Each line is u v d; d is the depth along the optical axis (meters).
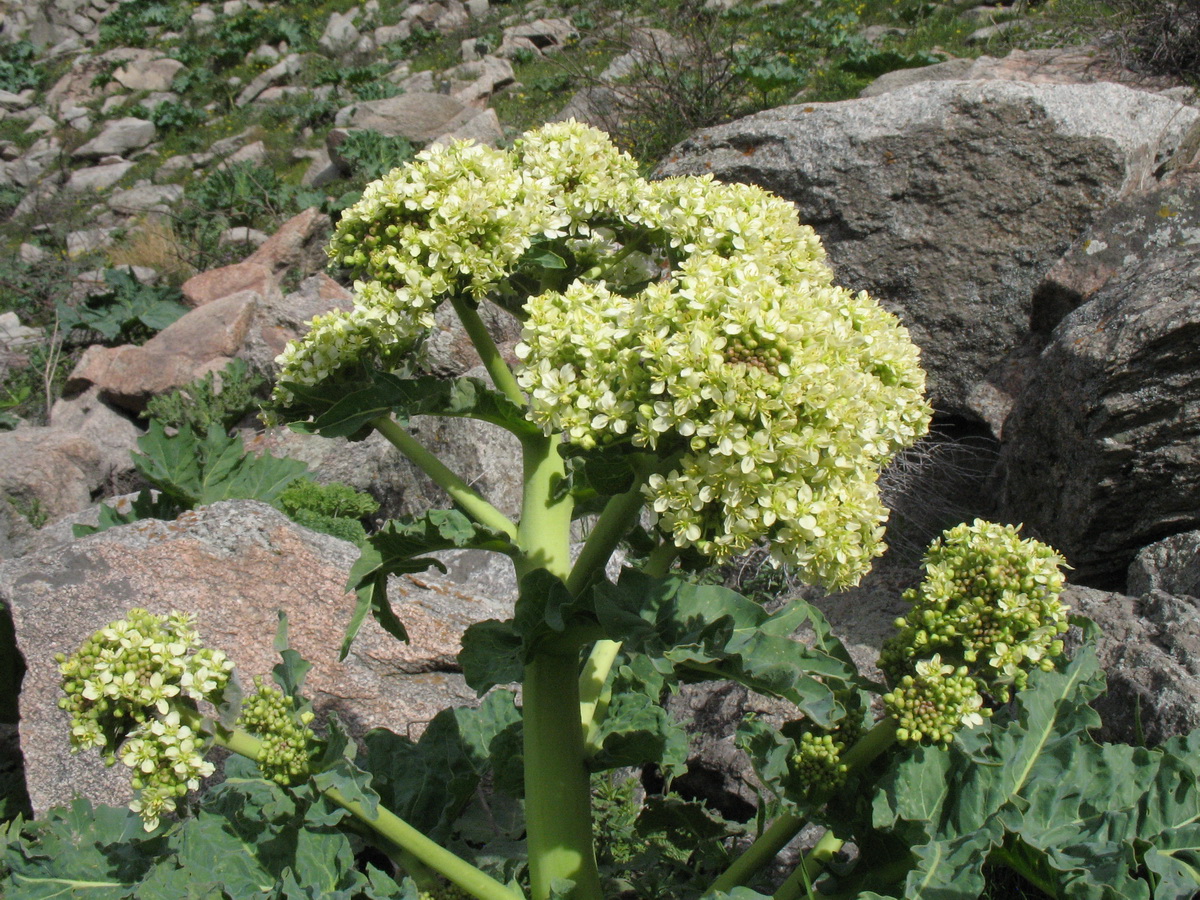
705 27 12.32
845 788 1.98
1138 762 2.10
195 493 4.98
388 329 1.96
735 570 4.81
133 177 17.56
